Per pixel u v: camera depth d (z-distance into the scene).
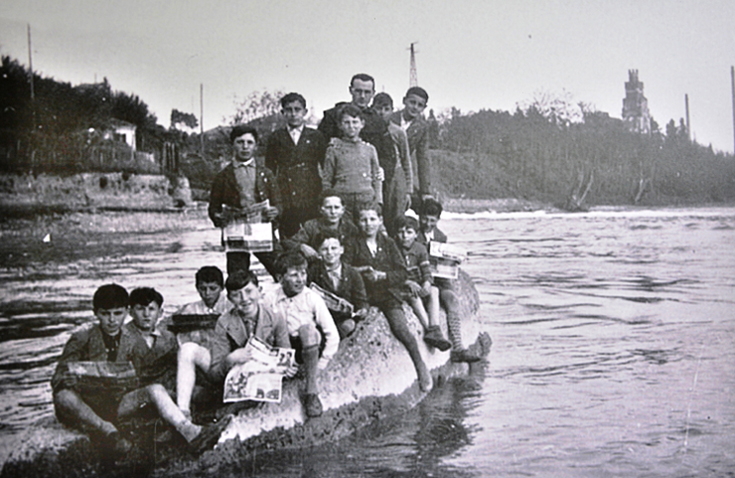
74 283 13.38
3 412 6.16
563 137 21.56
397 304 7.07
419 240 8.19
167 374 5.50
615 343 9.47
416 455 5.44
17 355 8.22
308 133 7.73
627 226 25.83
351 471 5.10
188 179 22.77
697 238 23.53
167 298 11.26
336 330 5.98
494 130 20.14
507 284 15.16
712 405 6.70
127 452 4.95
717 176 24.42
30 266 15.48
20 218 20.11
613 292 14.04
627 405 6.76
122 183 21.50
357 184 7.45
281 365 5.50
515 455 5.45
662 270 17.25
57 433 4.90
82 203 21.00
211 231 23.08
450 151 19.78
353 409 6.09
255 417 5.46
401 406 6.60
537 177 21.22
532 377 7.82
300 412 5.70
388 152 8.23
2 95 18.33
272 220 7.10
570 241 23.56
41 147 19.98
